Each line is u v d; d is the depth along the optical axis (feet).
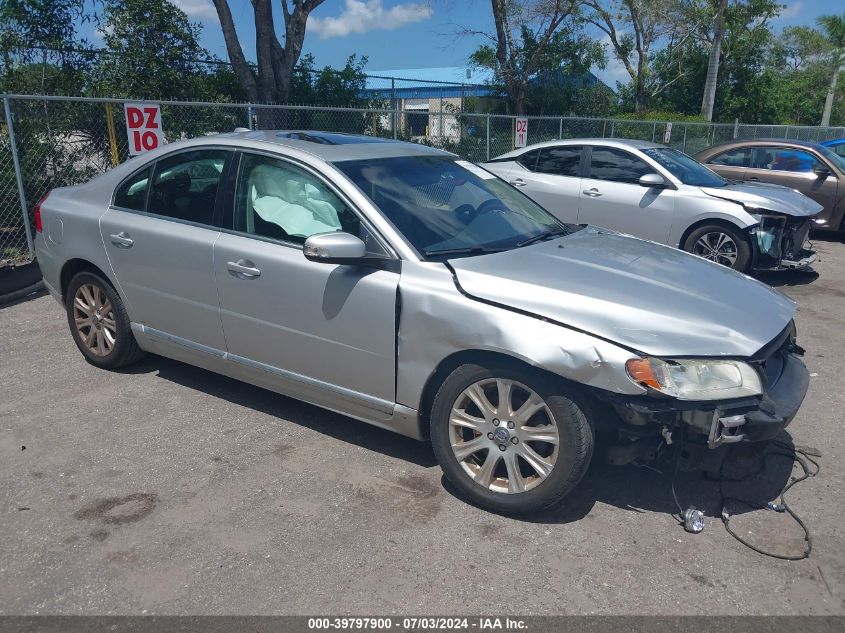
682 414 10.10
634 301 10.94
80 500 11.68
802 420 15.16
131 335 16.10
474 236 12.98
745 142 38.27
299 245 12.86
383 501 11.73
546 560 10.28
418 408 11.86
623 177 28.73
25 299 23.45
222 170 14.12
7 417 14.57
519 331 10.58
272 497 11.81
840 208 35.45
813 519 11.39
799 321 22.79
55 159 30.04
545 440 10.78
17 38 37.60
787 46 157.07
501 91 82.69
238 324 13.75
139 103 26.99
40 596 9.46
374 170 13.37
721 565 10.22
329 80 58.08
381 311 11.82
